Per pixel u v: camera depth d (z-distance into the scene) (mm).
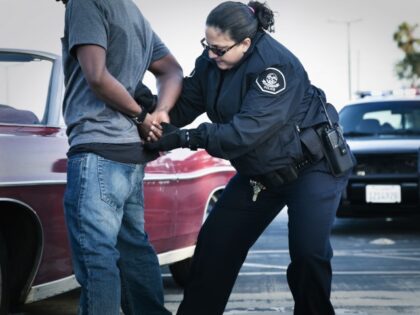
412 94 13641
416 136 12680
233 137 4488
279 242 11570
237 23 4535
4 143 5234
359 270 8781
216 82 4727
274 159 4617
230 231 4914
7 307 5348
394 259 9602
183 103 4898
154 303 4984
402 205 11852
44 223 5422
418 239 11562
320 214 4672
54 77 5891
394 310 6625
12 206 5340
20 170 5262
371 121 13016
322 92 4859
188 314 4965
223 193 5000
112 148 4492
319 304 4719
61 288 5680
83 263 4418
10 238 5516
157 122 4633
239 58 4609
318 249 4652
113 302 4422
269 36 4703
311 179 4715
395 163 11867
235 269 4980
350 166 4797
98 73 4352
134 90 4648
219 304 4977
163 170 6688
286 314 6516
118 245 4871
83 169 4445
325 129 4719
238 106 4637
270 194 4844
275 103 4496
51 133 5641
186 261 7559
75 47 4395
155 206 6516
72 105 4555
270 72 4531
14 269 5523
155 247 6586
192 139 4566
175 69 4938
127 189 4598
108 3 4449
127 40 4531
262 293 7457
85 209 4418
